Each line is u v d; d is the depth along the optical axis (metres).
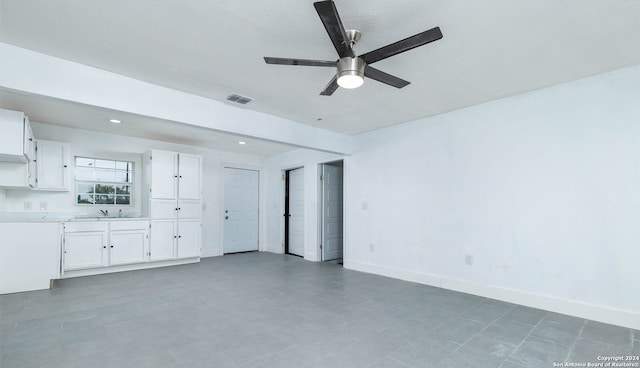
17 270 3.73
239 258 6.21
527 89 3.27
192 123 3.38
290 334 2.55
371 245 4.90
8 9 1.93
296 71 2.81
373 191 4.92
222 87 3.20
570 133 3.08
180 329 2.65
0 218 4.21
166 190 5.35
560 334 2.56
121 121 4.48
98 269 4.70
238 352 2.24
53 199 4.77
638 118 2.72
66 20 2.06
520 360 2.14
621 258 2.77
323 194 6.09
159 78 2.99
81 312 3.04
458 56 2.53
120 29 2.16
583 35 2.21
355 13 1.96
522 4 1.87
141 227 5.07
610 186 2.84
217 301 3.42
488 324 2.77
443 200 4.04
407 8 1.91
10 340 2.41
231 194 6.84
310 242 6.10
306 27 2.12
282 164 6.95
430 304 3.33
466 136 3.84
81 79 2.70
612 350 2.28
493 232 3.57
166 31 2.19
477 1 1.84
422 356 2.19
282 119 4.27
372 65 2.68
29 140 3.86
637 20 2.02
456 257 3.88
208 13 1.97
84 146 5.01
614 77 2.84
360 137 5.16
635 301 2.68
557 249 3.11
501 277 3.48
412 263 4.34
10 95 3.44
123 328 2.66
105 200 5.32
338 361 2.12
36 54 2.50
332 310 3.14
